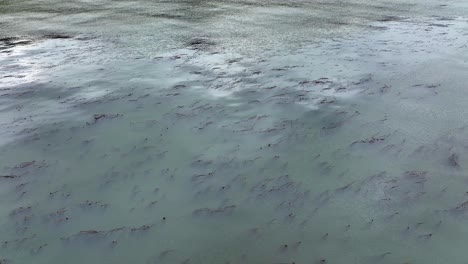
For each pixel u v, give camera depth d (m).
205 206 2.65
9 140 3.40
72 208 2.62
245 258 2.26
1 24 7.25
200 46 5.93
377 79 4.63
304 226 2.48
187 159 3.14
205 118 3.75
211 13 8.20
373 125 3.62
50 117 3.78
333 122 3.68
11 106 4.00
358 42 6.09
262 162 3.11
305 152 3.23
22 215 2.57
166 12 8.29
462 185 2.80
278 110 3.91
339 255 2.27
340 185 2.84
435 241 2.34
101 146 3.33
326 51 5.68
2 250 2.31
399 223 2.48
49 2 9.44
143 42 6.14
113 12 8.29
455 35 6.41
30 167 3.04
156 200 2.70
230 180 2.90
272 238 2.40
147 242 2.37
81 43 6.11
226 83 4.54
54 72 4.90
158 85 4.49
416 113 3.82
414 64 5.11
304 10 8.50
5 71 4.92
